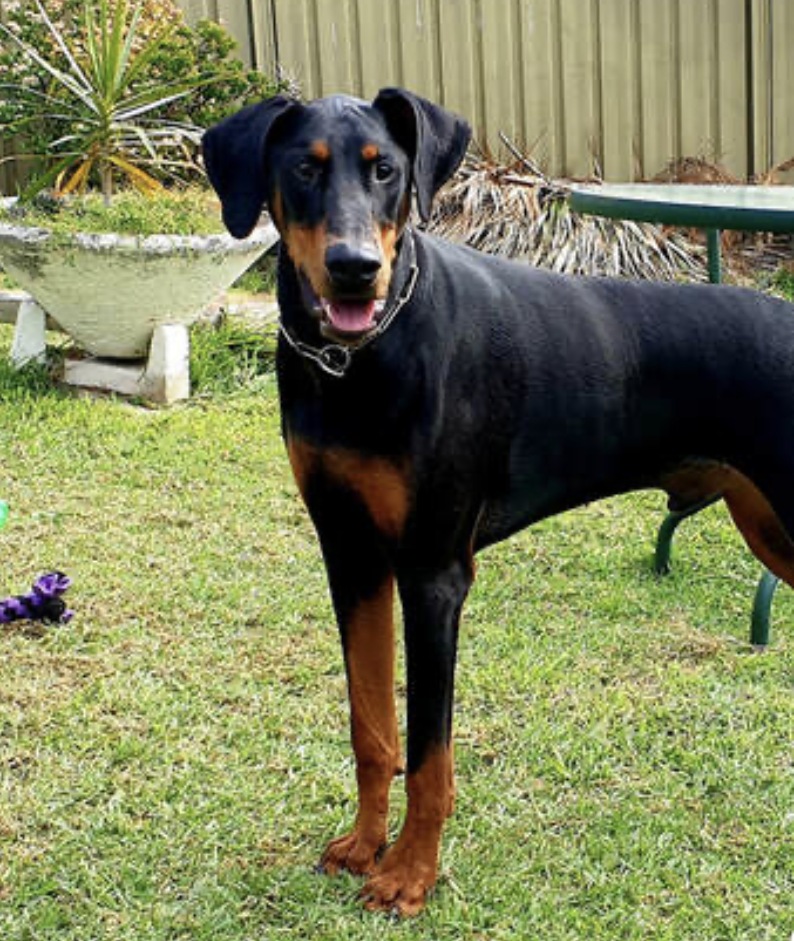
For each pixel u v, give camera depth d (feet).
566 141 21.75
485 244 19.88
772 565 8.92
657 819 8.67
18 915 8.08
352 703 8.26
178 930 7.99
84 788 8.85
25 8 19.54
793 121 21.18
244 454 13.33
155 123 16.74
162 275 14.28
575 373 8.12
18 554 11.36
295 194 7.59
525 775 9.00
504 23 21.50
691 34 21.11
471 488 7.88
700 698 9.66
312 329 7.67
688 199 9.99
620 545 11.68
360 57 21.89
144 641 10.24
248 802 8.79
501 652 10.17
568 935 7.95
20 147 21.45
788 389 8.22
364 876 8.29
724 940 7.93
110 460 13.12
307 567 11.28
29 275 14.52
